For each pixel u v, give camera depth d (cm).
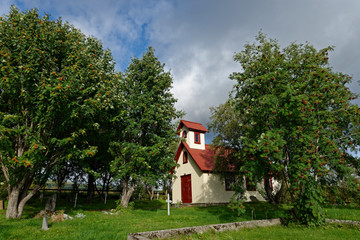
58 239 784
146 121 1694
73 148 1325
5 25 1259
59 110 1190
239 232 896
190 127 2761
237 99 1232
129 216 1398
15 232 871
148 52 1997
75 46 1355
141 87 1856
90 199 2278
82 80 1331
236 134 2062
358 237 806
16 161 1056
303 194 997
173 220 1246
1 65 1139
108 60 1811
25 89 1180
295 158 984
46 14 1387
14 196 1233
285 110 1000
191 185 2530
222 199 2403
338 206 1648
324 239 775
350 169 963
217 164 2200
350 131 1099
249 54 1469
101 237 801
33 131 1248
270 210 1688
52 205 1387
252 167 1066
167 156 1861
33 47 1205
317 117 1109
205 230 867
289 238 793
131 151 1619
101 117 1551
